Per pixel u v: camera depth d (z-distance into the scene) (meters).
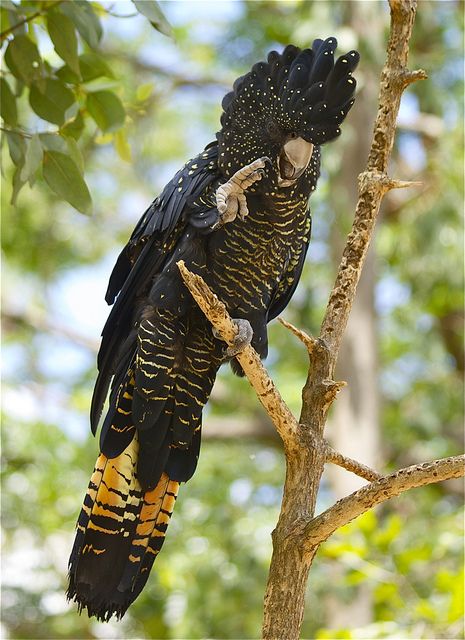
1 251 18.94
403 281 16.97
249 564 15.07
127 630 17.56
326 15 13.46
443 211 15.66
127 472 6.08
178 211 6.23
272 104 5.97
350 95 5.75
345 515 4.79
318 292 17.31
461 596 8.63
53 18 6.43
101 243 19.78
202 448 17.53
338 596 13.34
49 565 17.09
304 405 5.29
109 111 6.90
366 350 15.41
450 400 17.20
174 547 15.74
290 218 6.19
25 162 6.14
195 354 6.26
